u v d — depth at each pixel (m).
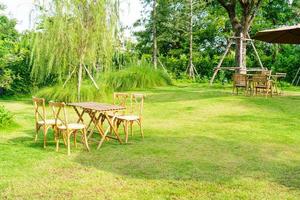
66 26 12.23
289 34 13.88
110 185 5.04
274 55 26.52
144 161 6.17
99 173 5.55
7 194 4.72
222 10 30.62
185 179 5.27
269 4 30.02
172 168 5.77
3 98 16.08
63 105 6.65
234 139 7.81
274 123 9.50
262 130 8.69
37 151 6.84
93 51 12.58
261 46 28.48
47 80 15.93
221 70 22.83
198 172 5.57
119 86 17.70
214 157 6.40
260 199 4.56
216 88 18.47
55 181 5.20
